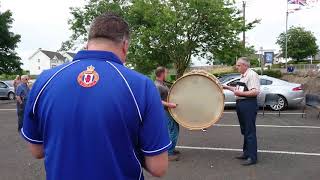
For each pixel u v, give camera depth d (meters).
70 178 1.90
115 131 1.89
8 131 12.20
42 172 7.18
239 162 7.60
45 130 2.00
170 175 6.78
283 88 16.66
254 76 7.05
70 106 1.92
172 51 24.20
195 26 23.88
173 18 22.83
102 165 1.88
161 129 1.96
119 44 2.09
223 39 24.22
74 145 1.90
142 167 2.06
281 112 16.09
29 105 2.06
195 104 6.88
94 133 1.88
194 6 23.00
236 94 7.18
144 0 24.86
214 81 6.80
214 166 7.33
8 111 19.17
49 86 2.00
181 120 6.93
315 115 14.87
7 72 40.78
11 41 40.16
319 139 9.92
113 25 2.07
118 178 1.91
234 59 24.88
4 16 39.28
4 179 6.73
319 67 45.00
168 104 6.85
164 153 1.98
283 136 10.40
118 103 1.89
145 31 23.59
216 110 6.84
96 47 2.06
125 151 1.92
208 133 11.01
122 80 1.94
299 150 8.66
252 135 7.35
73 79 1.96
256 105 7.30
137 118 1.92
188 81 6.89
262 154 8.27
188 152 8.55
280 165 7.36
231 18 23.97
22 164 7.78
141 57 24.64
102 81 1.93
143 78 1.99
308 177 6.58
